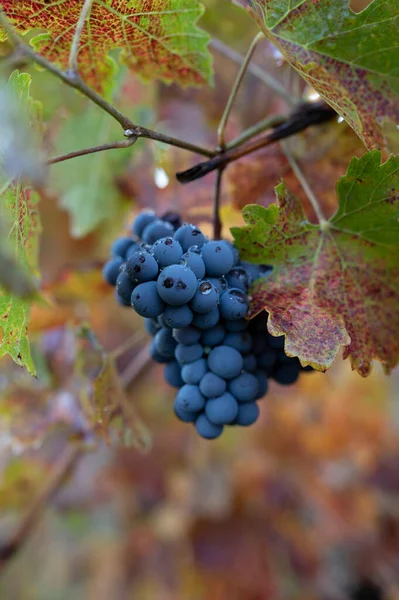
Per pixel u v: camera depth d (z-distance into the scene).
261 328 0.41
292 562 0.84
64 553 1.14
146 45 0.44
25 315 0.41
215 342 0.40
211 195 0.51
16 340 0.40
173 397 0.86
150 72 0.46
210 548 0.82
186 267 0.37
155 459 0.85
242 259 0.41
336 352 0.39
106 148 0.39
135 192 0.55
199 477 0.91
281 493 0.85
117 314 0.77
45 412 0.53
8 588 1.16
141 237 0.43
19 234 0.40
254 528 0.83
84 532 1.11
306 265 0.41
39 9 0.41
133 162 0.55
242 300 0.39
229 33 0.58
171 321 0.38
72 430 0.51
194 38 0.44
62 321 0.55
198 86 0.46
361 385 0.84
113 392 0.46
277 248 0.41
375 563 0.90
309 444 0.83
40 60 0.37
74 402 0.52
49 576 1.15
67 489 0.88
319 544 0.88
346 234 0.41
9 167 0.32
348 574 0.97
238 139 0.43
